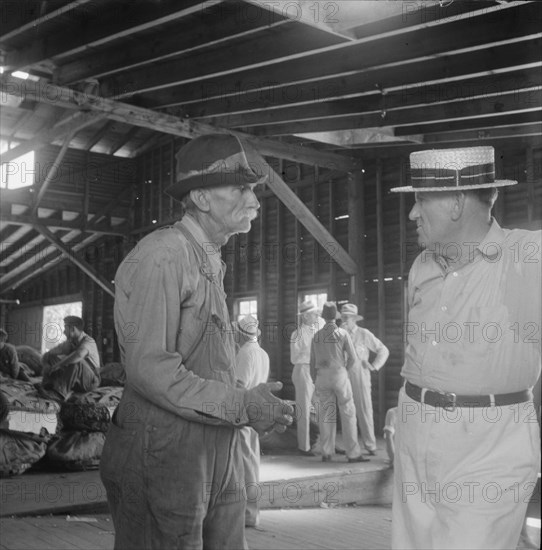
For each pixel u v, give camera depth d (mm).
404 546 2262
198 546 1751
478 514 2068
